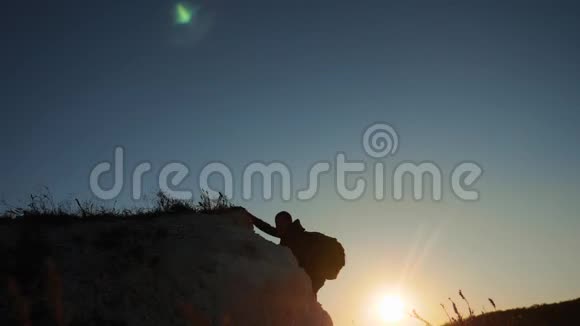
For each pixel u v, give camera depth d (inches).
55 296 168.6
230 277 324.5
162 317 291.7
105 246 325.4
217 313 303.4
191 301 303.1
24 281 286.8
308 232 399.9
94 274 303.1
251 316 316.8
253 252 356.2
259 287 329.4
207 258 331.3
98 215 367.2
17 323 263.3
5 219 347.3
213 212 404.5
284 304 338.0
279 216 401.4
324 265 387.9
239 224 399.9
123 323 281.7
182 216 375.2
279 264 356.8
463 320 264.4
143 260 319.6
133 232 342.6
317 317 355.9
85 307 281.7
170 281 311.1
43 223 340.5
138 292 299.4
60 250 314.8
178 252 331.6
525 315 670.5
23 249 305.4
